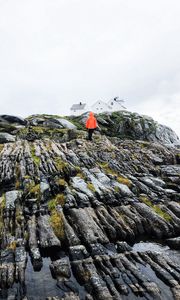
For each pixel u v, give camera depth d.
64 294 10.58
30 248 13.70
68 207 17.66
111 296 10.16
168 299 10.30
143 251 14.22
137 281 11.19
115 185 21.72
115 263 12.54
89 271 11.73
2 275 11.55
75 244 14.21
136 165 27.98
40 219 16.33
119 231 15.82
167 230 16.28
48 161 24.55
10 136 35.09
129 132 48.50
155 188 22.39
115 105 96.12
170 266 12.44
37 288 11.10
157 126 51.19
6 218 16.33
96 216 16.95
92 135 37.66
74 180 21.75
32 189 19.28
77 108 95.25
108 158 28.34
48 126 42.91
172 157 32.47
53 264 12.50
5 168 22.59
